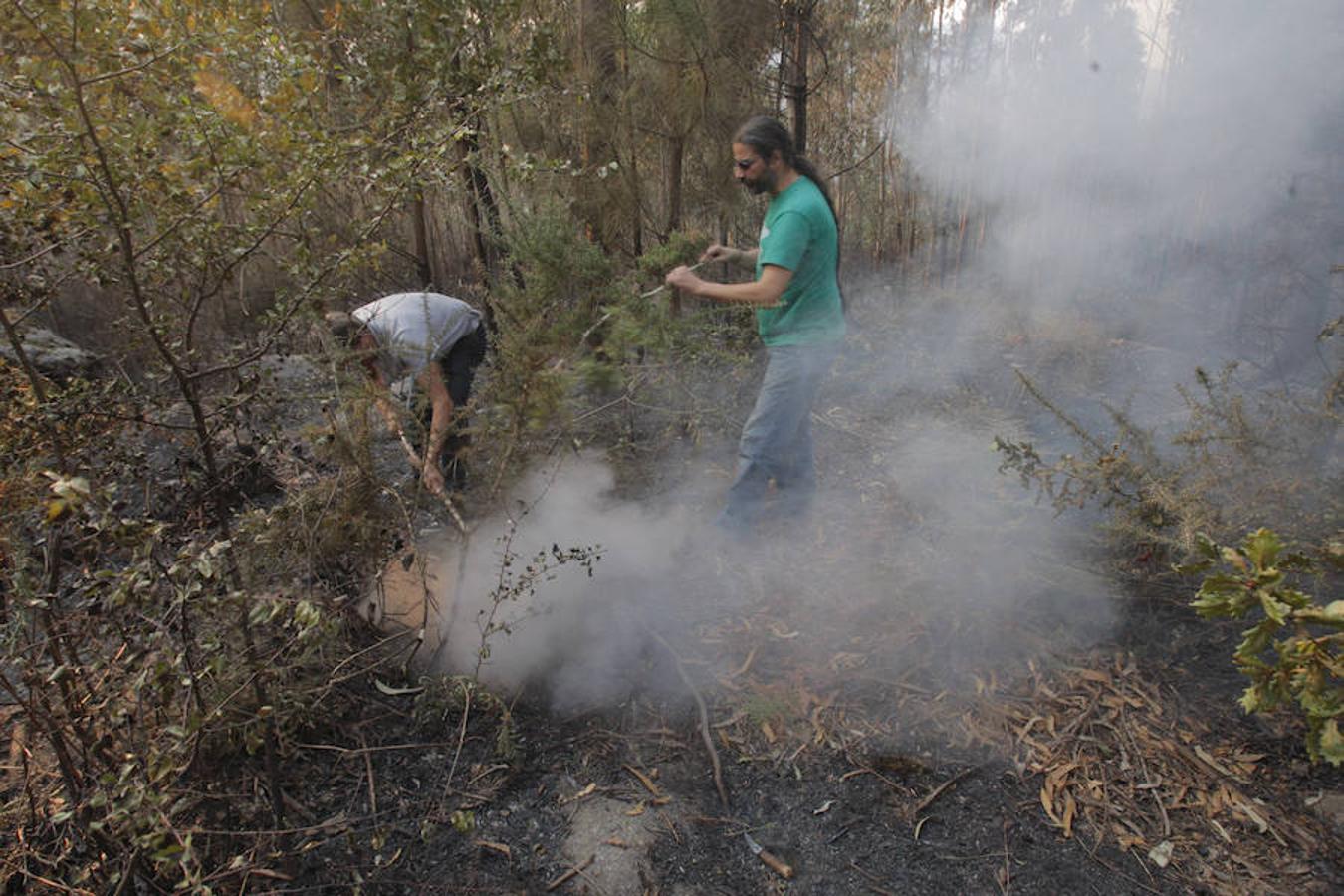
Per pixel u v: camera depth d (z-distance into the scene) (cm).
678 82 373
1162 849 188
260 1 195
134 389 209
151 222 184
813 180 275
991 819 197
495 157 318
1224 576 167
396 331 275
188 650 164
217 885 173
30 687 166
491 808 200
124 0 162
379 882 180
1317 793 198
